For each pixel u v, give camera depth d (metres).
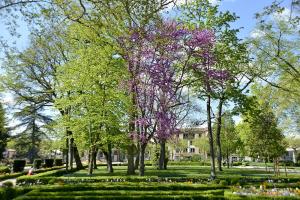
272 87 34.72
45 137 52.59
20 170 38.00
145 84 24.09
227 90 29.42
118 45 24.97
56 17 19.52
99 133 29.83
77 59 30.12
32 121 50.09
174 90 25.73
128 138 28.36
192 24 29.66
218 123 37.72
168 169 43.22
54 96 38.22
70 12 19.45
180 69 27.42
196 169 43.69
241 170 41.66
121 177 23.42
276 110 34.81
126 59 24.70
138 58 24.06
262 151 31.14
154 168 46.22
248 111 31.64
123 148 31.12
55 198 13.96
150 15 19.27
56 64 37.19
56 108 32.91
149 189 18.23
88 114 28.41
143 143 24.78
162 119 23.84
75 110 30.27
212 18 30.77
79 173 33.75
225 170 41.56
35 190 16.08
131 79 24.55
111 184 19.20
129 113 27.98
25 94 37.91
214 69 28.17
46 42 35.09
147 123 23.83
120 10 19.00
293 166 65.38
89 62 28.72
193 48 26.19
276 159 31.62
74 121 29.47
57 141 38.72
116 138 28.55
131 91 24.95
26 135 51.09
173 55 24.55
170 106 24.77
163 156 41.44
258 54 32.25
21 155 66.62
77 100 28.53
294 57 31.42
